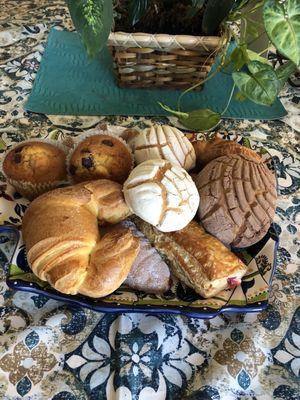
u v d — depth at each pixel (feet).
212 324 1.15
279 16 1.28
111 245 1.07
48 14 2.41
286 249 1.37
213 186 1.19
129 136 1.47
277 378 1.05
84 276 1.04
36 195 1.34
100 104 1.90
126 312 1.08
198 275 1.10
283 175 1.63
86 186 1.17
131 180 1.16
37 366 1.04
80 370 1.04
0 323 1.12
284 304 1.21
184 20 1.81
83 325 1.12
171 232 1.17
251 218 1.16
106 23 1.06
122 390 0.99
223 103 1.98
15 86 1.93
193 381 1.04
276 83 1.48
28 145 1.34
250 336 1.12
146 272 1.12
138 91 2.00
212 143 1.42
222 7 1.60
